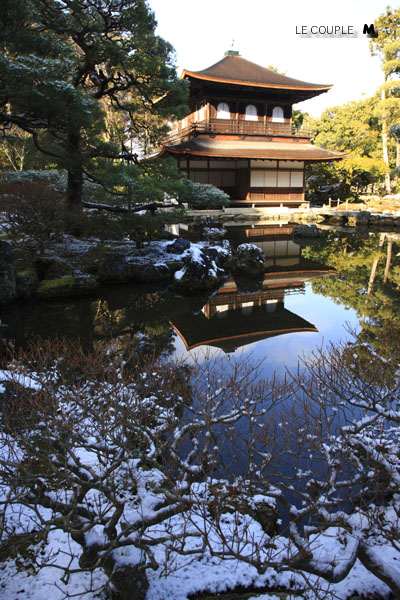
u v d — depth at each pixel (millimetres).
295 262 16328
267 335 8383
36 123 9312
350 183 39469
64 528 2508
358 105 41062
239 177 33969
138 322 9398
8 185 12555
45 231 12453
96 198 17031
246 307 10555
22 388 4387
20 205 11867
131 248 15070
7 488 3629
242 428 4664
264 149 32562
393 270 14586
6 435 3807
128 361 6746
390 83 35844
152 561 2531
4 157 29328
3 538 3117
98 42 12359
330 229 26359
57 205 12570
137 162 15195
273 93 32500
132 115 16391
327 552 3035
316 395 4852
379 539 3051
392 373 4488
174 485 3018
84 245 14453
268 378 6133
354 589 2791
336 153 33844
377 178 39969
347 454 3498
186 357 7188
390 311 9828
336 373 4609
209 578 2883
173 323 9305
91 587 2576
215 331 8727
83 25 11742
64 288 11055
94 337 8320
